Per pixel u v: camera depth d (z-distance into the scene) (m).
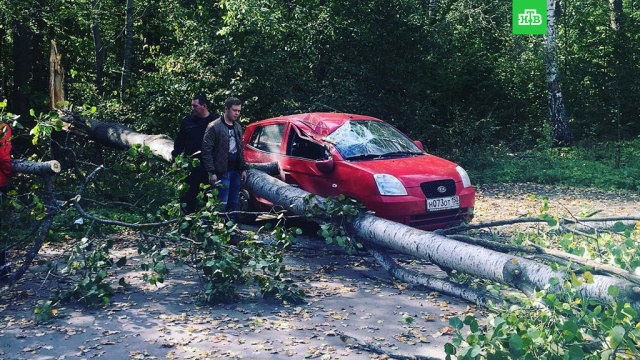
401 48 19.41
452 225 9.31
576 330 4.30
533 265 5.89
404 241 7.35
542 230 8.30
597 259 5.95
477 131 20.59
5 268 7.53
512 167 18.14
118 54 21.83
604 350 4.18
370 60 19.28
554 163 18.89
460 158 19.06
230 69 17.17
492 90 25.55
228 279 7.00
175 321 6.32
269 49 17.80
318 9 19.34
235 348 5.62
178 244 8.77
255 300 7.02
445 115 24.02
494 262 6.23
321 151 9.82
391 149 10.10
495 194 15.10
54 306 6.80
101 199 11.89
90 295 6.74
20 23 18.38
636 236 6.88
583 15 27.89
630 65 26.61
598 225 8.20
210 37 17.75
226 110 9.16
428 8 22.17
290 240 7.39
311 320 6.36
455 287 6.99
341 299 7.05
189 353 5.51
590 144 22.25
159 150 11.88
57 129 7.61
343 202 8.11
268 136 11.00
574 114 27.17
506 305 5.27
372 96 19.25
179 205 7.82
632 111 27.14
